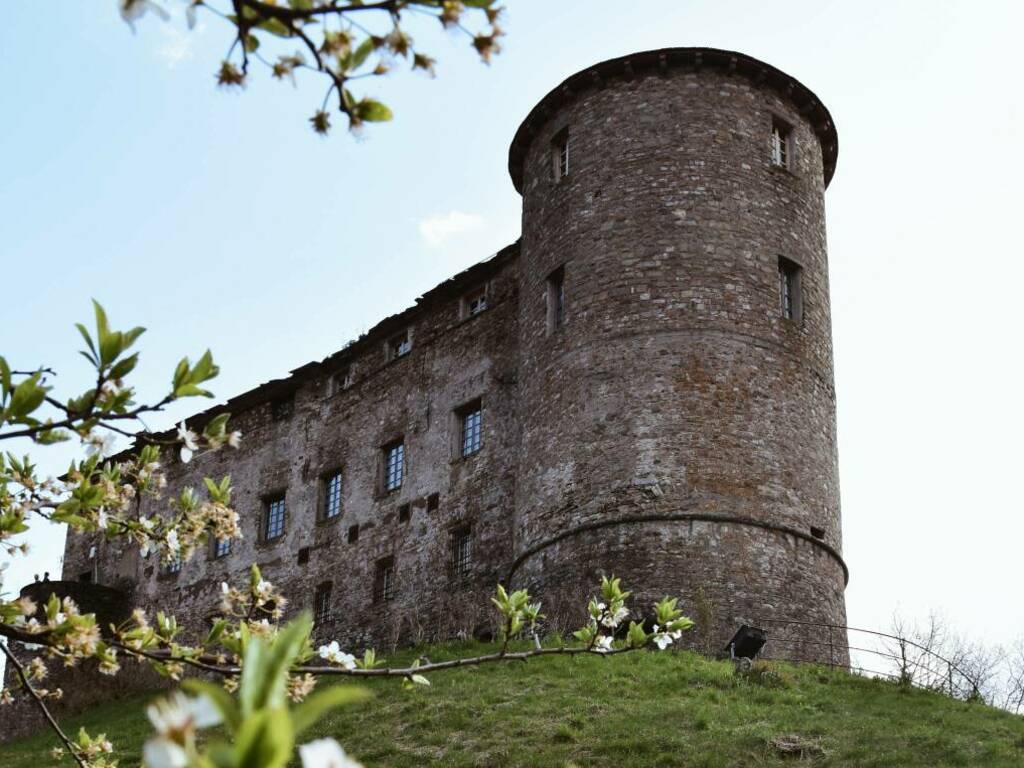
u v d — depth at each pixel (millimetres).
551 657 20531
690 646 21156
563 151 26922
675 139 25078
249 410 36156
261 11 4738
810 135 26953
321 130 4945
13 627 6703
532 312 25859
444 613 27266
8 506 7305
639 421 23016
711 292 23844
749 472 22766
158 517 8258
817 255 25938
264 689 2617
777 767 14828
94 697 29234
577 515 22938
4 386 5633
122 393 5613
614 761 15312
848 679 19250
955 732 15836
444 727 17438
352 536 31141
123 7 3977
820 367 24875
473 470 28484
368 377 32906
